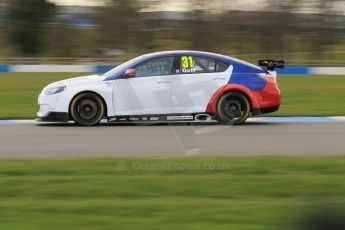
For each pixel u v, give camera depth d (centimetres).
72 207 1688
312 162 2388
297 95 6241
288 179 2062
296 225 1508
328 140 3116
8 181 2034
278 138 3178
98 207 1688
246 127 3656
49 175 2167
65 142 3009
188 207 1692
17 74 10375
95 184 2003
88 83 3644
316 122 3991
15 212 1634
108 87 3628
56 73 10694
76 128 3581
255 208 1675
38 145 2912
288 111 4709
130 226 1494
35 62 14738
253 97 3678
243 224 1517
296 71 10731
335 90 6906
